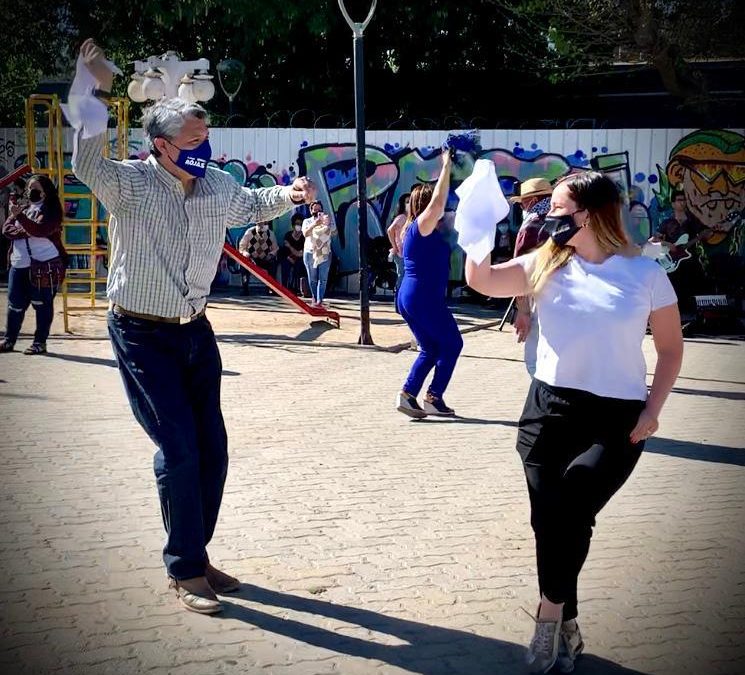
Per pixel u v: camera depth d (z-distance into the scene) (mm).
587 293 3730
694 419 8594
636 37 17500
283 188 4621
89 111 3977
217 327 13695
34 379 9523
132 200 4160
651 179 17188
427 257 7957
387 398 9109
